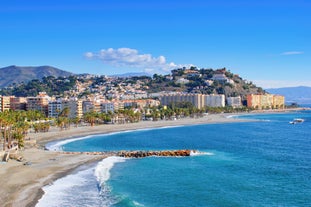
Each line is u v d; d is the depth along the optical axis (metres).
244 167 99.69
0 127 153.62
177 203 64.62
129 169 96.50
